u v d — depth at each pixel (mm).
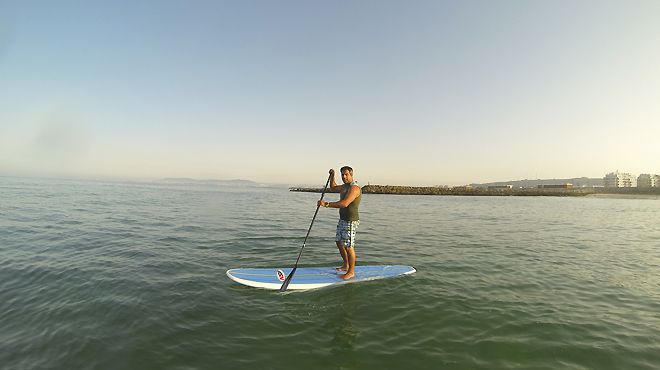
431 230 14469
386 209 27344
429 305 5383
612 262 8664
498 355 3883
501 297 5785
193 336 4227
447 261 8422
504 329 4535
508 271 7551
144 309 4957
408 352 3936
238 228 13492
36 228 11672
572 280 6906
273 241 10742
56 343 3967
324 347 4031
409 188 75812
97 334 4191
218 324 4582
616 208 35750
